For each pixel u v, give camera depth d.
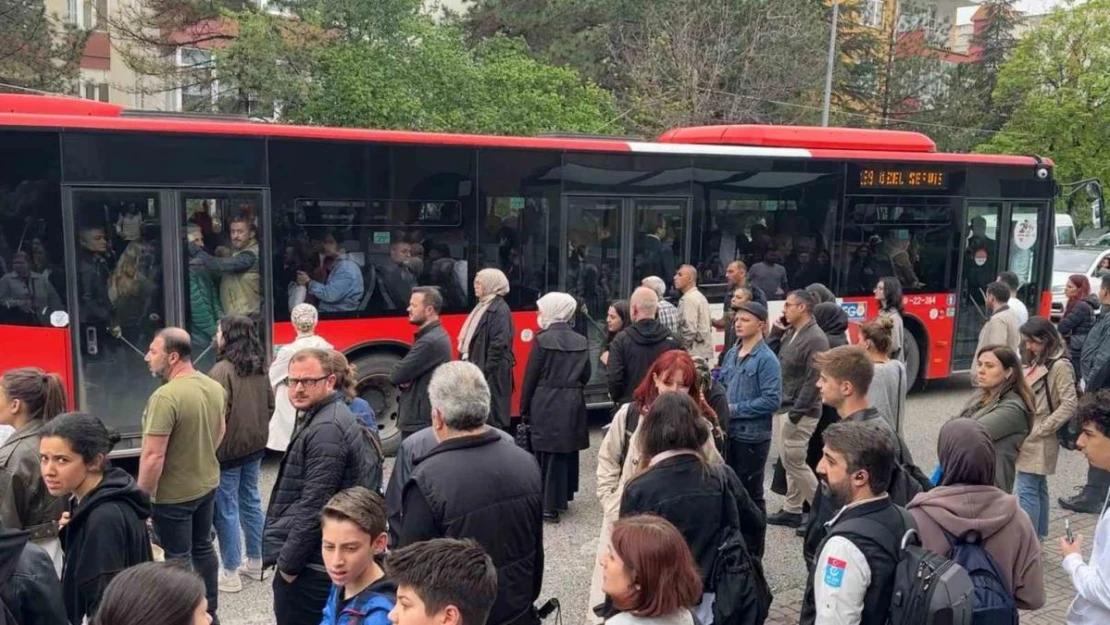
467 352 7.89
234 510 6.00
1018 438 5.66
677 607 2.95
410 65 20.27
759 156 11.22
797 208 11.54
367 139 8.84
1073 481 9.12
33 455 4.23
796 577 6.45
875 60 36.09
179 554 5.07
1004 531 3.75
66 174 7.55
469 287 9.46
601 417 11.36
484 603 2.71
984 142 35.31
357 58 19.31
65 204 7.55
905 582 3.25
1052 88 32.81
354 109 18.91
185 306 8.07
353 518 3.37
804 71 27.20
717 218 11.01
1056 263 21.83
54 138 7.51
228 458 5.91
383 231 8.98
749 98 25.70
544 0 30.02
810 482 7.17
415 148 9.10
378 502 3.47
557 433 7.40
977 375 5.85
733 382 6.78
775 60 26.66
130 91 20.97
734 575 3.81
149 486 4.94
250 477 6.16
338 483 4.34
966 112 36.44
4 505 4.15
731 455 6.74
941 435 3.93
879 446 3.45
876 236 12.13
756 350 6.74
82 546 3.72
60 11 25.81
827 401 5.07
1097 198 21.09
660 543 2.95
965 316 12.98
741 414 6.63
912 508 3.83
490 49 24.86
